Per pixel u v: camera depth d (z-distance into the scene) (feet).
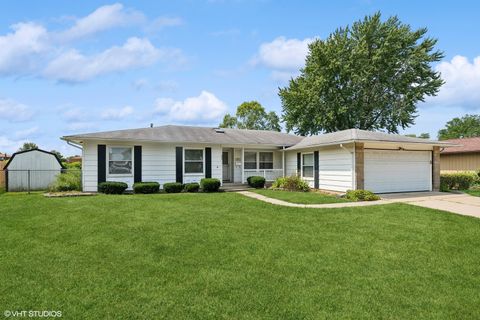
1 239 21.99
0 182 67.56
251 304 12.53
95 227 24.79
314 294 13.43
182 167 54.70
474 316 11.73
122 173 50.70
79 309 12.05
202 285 14.29
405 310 12.14
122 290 13.75
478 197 42.91
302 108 95.76
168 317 11.50
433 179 52.37
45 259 17.83
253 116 162.20
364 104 95.76
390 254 18.65
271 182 63.93
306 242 20.99
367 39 93.50
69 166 86.94
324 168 52.85
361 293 13.57
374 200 40.29
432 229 24.35
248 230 24.03
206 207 33.81
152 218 27.94
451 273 15.89
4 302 12.63
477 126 169.17
